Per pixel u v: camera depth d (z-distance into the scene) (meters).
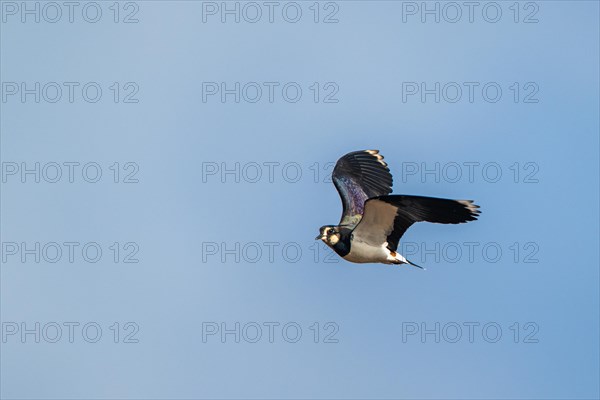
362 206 20.53
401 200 17.98
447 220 18.19
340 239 19.03
